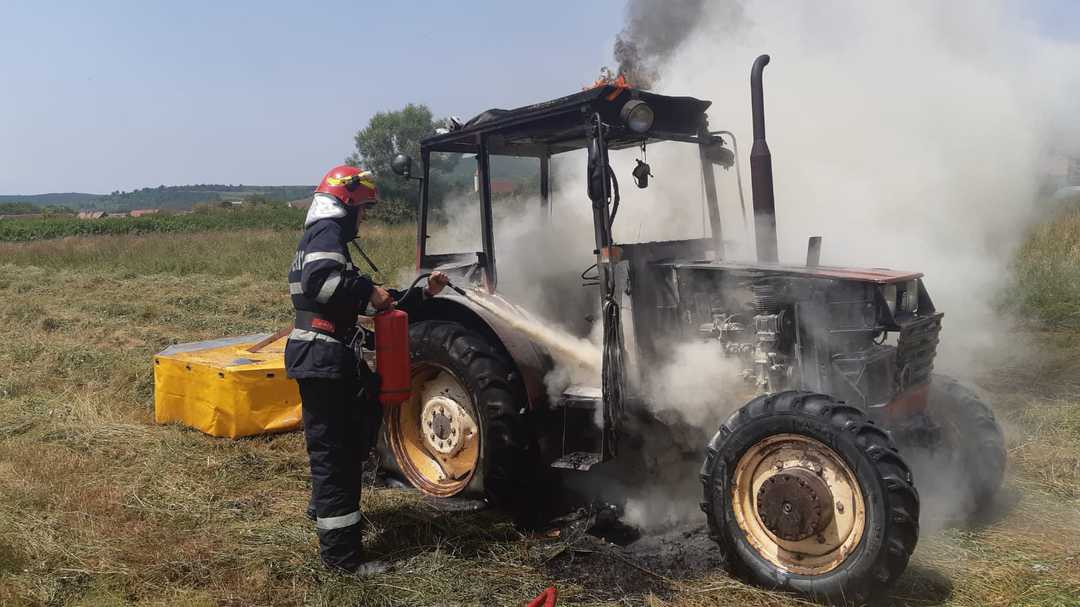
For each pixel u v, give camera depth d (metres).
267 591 3.16
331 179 3.54
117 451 4.78
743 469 3.18
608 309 3.64
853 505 2.92
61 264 17.64
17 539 3.46
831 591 2.93
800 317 3.49
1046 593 3.04
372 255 15.07
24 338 8.36
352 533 3.38
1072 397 5.71
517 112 4.04
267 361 5.33
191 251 18.42
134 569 3.28
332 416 3.38
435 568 3.36
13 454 4.66
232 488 4.29
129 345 8.34
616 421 3.65
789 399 3.09
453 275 4.53
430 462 4.47
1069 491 4.09
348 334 3.51
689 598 3.09
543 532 3.80
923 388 3.72
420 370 4.36
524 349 3.97
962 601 3.02
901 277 3.54
